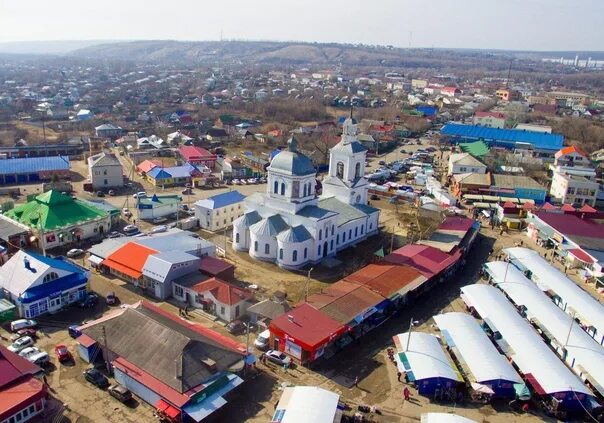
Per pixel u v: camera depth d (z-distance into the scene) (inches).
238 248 3964.1
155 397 2219.5
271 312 2859.3
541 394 2361.0
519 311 3245.6
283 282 3469.5
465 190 5925.2
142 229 4384.8
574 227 4532.5
